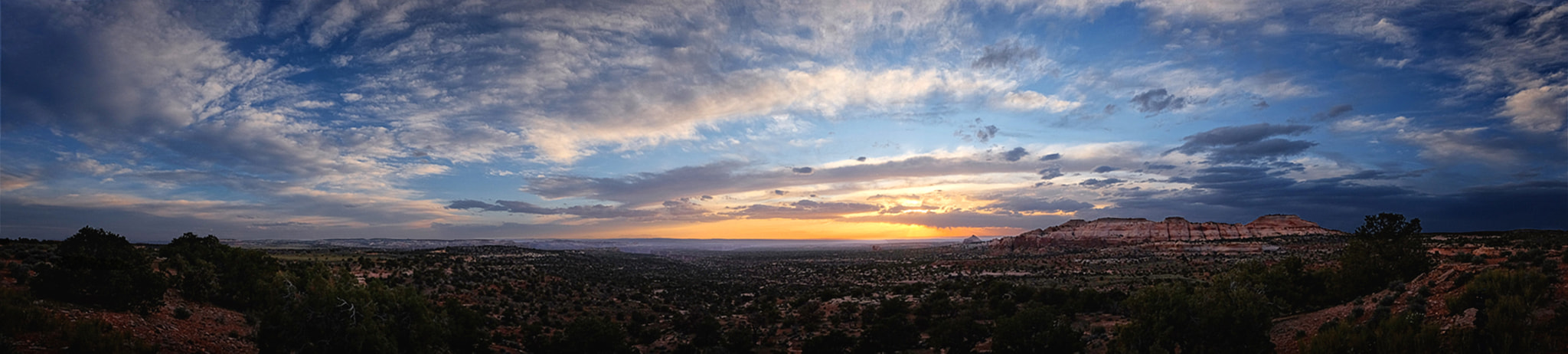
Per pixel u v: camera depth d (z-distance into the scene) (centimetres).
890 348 4909
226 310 3678
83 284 2733
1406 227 3950
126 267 2941
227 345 2903
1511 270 2525
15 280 2980
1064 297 6347
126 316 2753
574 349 4522
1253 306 2723
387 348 2617
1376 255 3950
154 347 2389
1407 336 2223
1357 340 2367
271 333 2519
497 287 7525
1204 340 2739
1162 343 2788
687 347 5153
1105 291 6731
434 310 4166
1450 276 2972
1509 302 2123
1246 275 4319
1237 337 2702
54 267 2784
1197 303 2795
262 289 3766
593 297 8075
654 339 5941
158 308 3078
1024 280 8994
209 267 3916
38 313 2239
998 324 3681
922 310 6575
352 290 2695
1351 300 3884
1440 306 2564
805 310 7162
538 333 5491
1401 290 3175
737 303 8631
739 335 5397
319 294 2614
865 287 9500
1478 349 2039
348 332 2530
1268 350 2702
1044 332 3516
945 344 4766
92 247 3138
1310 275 4300
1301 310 4119
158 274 3039
